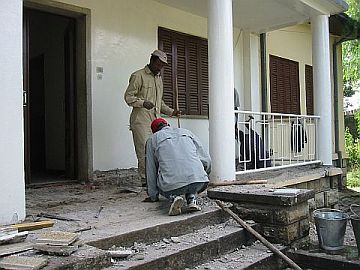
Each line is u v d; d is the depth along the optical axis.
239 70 9.34
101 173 6.38
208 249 3.69
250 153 6.27
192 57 8.14
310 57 11.66
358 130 21.88
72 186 5.90
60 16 6.26
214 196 4.79
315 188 6.75
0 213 3.41
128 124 6.79
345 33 11.26
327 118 7.61
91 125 6.25
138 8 7.01
